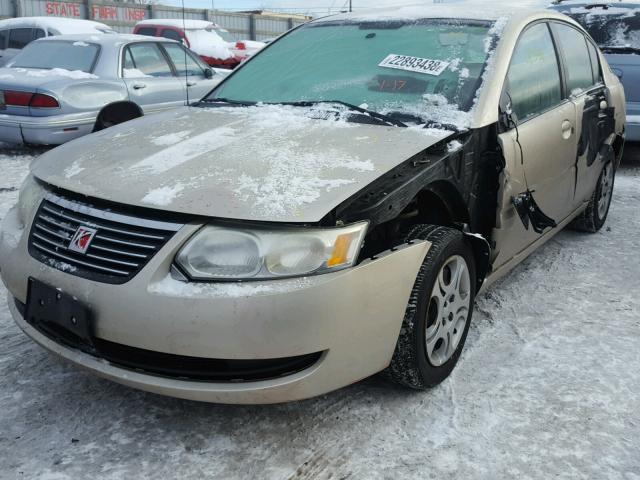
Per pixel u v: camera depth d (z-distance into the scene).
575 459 2.30
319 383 2.22
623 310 3.53
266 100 3.34
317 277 2.12
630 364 2.95
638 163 7.68
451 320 2.75
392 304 2.32
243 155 2.48
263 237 2.11
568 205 3.99
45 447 2.29
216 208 2.13
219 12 29.77
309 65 3.49
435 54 3.28
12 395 2.59
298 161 2.42
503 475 2.21
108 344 2.26
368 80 3.23
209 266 2.11
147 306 2.09
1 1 22.20
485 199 2.96
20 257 2.45
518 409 2.58
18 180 6.18
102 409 2.53
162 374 2.20
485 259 2.88
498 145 2.92
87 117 7.03
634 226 5.10
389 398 2.64
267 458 2.28
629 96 6.80
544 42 3.71
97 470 2.19
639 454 2.33
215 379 2.18
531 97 3.40
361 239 2.20
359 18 3.78
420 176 2.47
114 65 7.46
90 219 2.29
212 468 2.22
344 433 2.42
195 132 2.83
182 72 8.38
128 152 2.62
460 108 2.94
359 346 2.26
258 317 2.06
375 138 2.66
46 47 7.91
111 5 25.36
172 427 2.44
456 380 2.79
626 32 7.33
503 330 3.26
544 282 3.91
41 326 2.42
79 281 2.21
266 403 2.21
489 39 3.28
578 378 2.82
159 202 2.18
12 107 6.81
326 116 2.97
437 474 2.21
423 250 2.44
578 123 3.84
